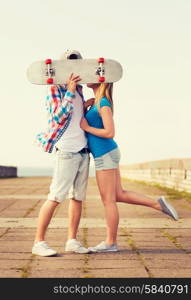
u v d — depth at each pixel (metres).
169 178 14.41
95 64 4.82
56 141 4.84
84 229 6.51
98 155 4.96
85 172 4.99
